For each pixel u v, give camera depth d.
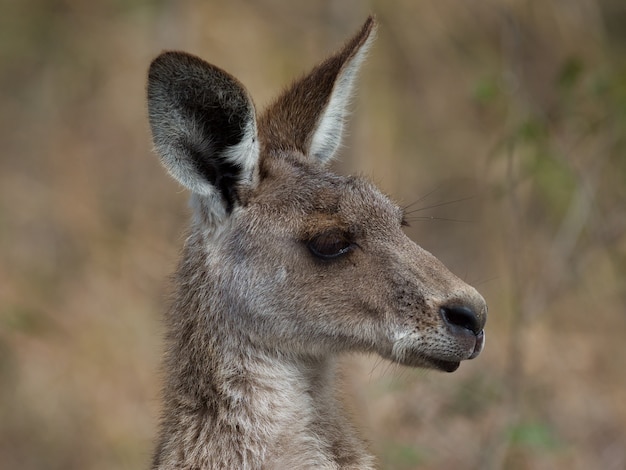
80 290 20.64
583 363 18.69
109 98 24.69
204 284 11.80
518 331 15.91
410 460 14.88
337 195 11.84
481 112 23.12
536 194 20.02
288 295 11.69
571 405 17.81
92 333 19.41
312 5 24.36
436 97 23.72
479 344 11.47
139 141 23.83
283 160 12.09
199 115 11.61
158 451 11.76
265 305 11.71
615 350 19.03
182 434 11.50
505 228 20.36
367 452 12.06
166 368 11.93
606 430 17.33
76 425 18.20
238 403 11.52
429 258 11.74
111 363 19.08
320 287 11.63
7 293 20.25
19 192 22.83
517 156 19.97
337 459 11.74
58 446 17.95
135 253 21.22
